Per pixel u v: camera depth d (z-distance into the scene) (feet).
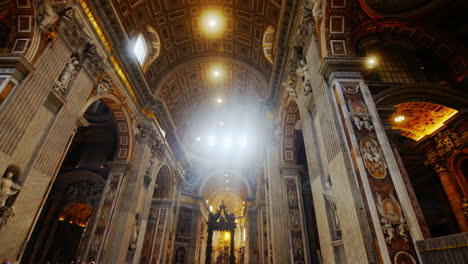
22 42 20.56
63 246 44.01
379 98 21.40
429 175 34.71
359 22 26.48
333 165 17.24
